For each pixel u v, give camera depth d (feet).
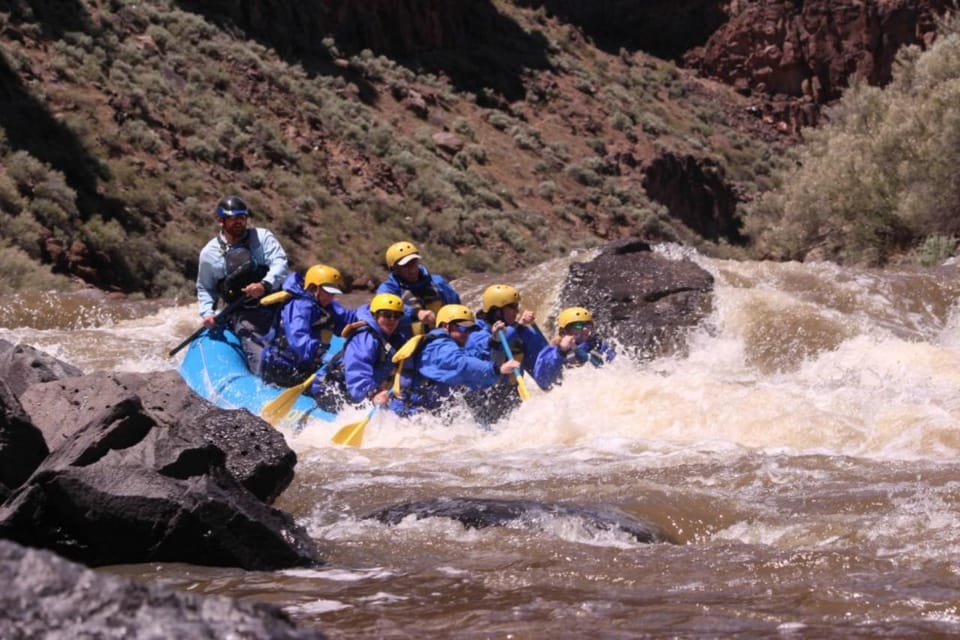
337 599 19.38
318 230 176.35
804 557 22.53
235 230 57.57
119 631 9.28
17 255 120.98
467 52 278.67
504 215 212.64
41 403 27.96
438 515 26.89
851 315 67.87
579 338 54.03
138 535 22.65
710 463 36.42
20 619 9.36
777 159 301.22
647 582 20.70
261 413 50.06
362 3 256.93
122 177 156.04
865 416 44.19
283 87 212.84
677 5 338.75
